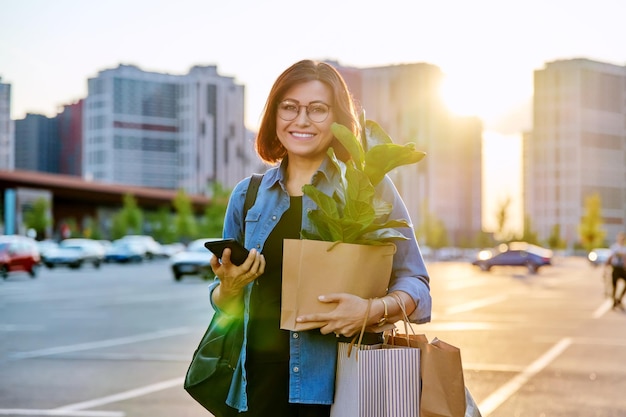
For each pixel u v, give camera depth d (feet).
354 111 9.12
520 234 372.79
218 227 317.63
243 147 618.44
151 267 169.07
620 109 557.33
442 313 53.62
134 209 329.72
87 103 619.67
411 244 8.71
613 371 29.43
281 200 8.79
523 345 36.63
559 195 551.18
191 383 8.75
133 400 23.94
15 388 25.85
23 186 348.18
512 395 24.95
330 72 8.99
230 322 8.79
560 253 373.81
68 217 400.26
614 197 554.46
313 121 8.84
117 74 601.62
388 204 8.11
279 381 8.36
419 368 7.77
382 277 8.07
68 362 31.40
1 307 58.59
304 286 7.87
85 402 23.65
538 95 562.66
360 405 7.68
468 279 116.16
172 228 351.67
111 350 34.83
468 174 575.38
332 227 7.97
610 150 553.64
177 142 610.65
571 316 51.85
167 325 45.60
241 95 617.21
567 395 24.99
